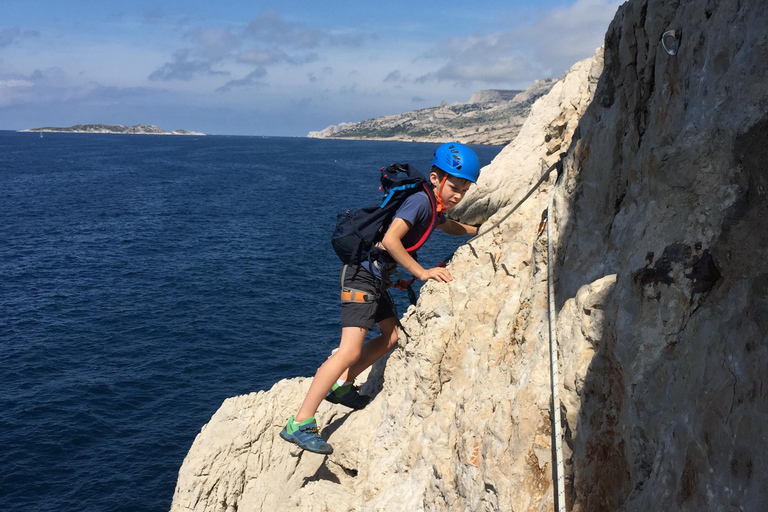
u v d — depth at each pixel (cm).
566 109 474
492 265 459
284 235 4647
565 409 278
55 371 2248
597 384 263
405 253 421
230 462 703
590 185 328
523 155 1104
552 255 350
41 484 1638
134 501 1584
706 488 182
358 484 476
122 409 2009
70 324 2691
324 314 2867
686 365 209
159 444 1827
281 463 675
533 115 1177
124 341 2520
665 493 203
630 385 234
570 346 283
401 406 468
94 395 2083
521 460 303
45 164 12119
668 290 228
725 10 223
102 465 1723
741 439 171
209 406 2047
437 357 446
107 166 11894
